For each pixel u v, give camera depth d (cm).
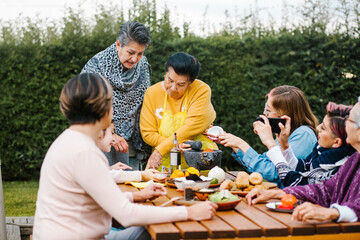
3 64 640
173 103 328
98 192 175
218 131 330
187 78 306
